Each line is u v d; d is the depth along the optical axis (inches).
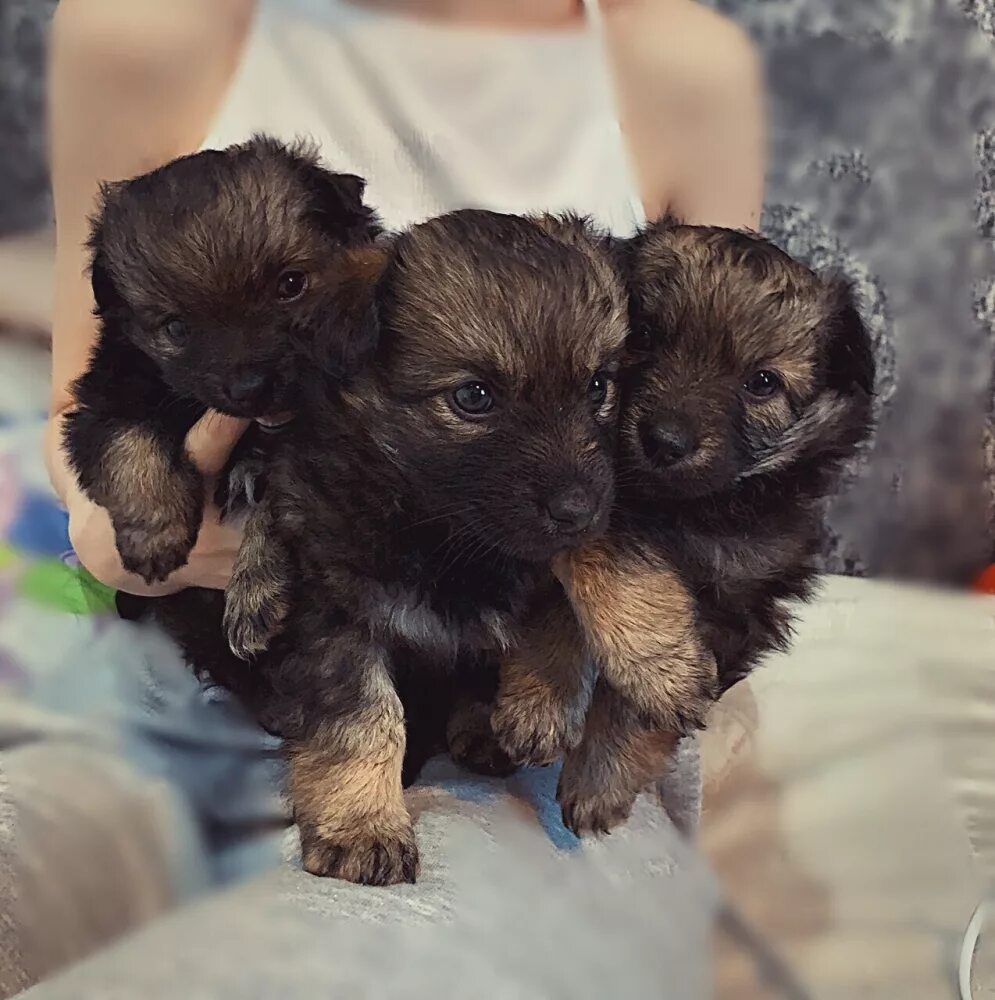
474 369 22.2
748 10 37.3
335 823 23.1
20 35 36.3
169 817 25.9
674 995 24.1
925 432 39.1
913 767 31.5
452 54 32.5
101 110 31.6
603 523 22.3
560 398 22.4
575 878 24.3
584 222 24.9
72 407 30.1
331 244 25.5
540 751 24.0
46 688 28.2
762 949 26.3
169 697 27.7
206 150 27.7
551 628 24.3
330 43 32.4
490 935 22.4
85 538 27.5
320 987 20.9
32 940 23.7
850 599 37.4
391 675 24.2
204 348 24.7
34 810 25.5
